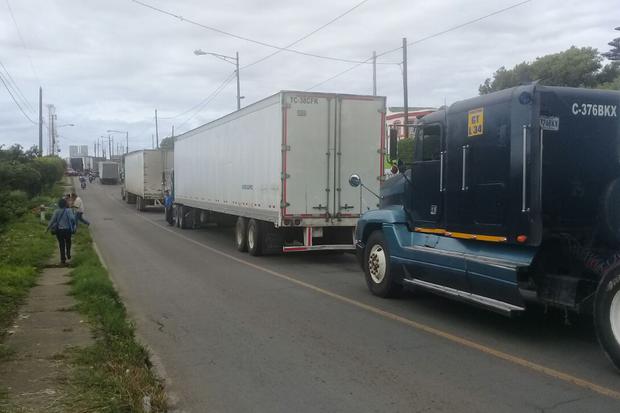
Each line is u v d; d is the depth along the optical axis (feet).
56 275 38.68
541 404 16.38
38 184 128.47
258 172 48.70
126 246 59.16
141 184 119.24
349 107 45.57
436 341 23.07
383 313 28.07
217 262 47.16
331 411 16.19
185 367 20.22
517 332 24.30
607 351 18.57
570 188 22.75
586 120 22.86
